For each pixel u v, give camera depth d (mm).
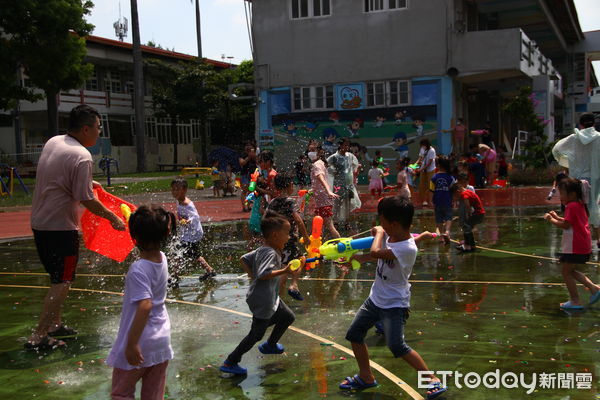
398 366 4137
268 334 4945
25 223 14266
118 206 5633
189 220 7125
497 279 6797
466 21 22094
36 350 4680
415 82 21422
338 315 5457
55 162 4793
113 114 36906
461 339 4668
